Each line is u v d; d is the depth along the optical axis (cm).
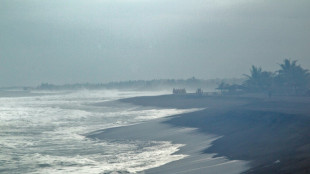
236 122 5034
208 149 3506
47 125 6259
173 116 6712
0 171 2992
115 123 6412
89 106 11688
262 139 3641
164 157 3341
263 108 6078
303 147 2916
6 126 6116
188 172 2664
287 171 2266
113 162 3244
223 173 2522
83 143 4297
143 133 4866
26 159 3419
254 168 2531
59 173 2905
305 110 5425
